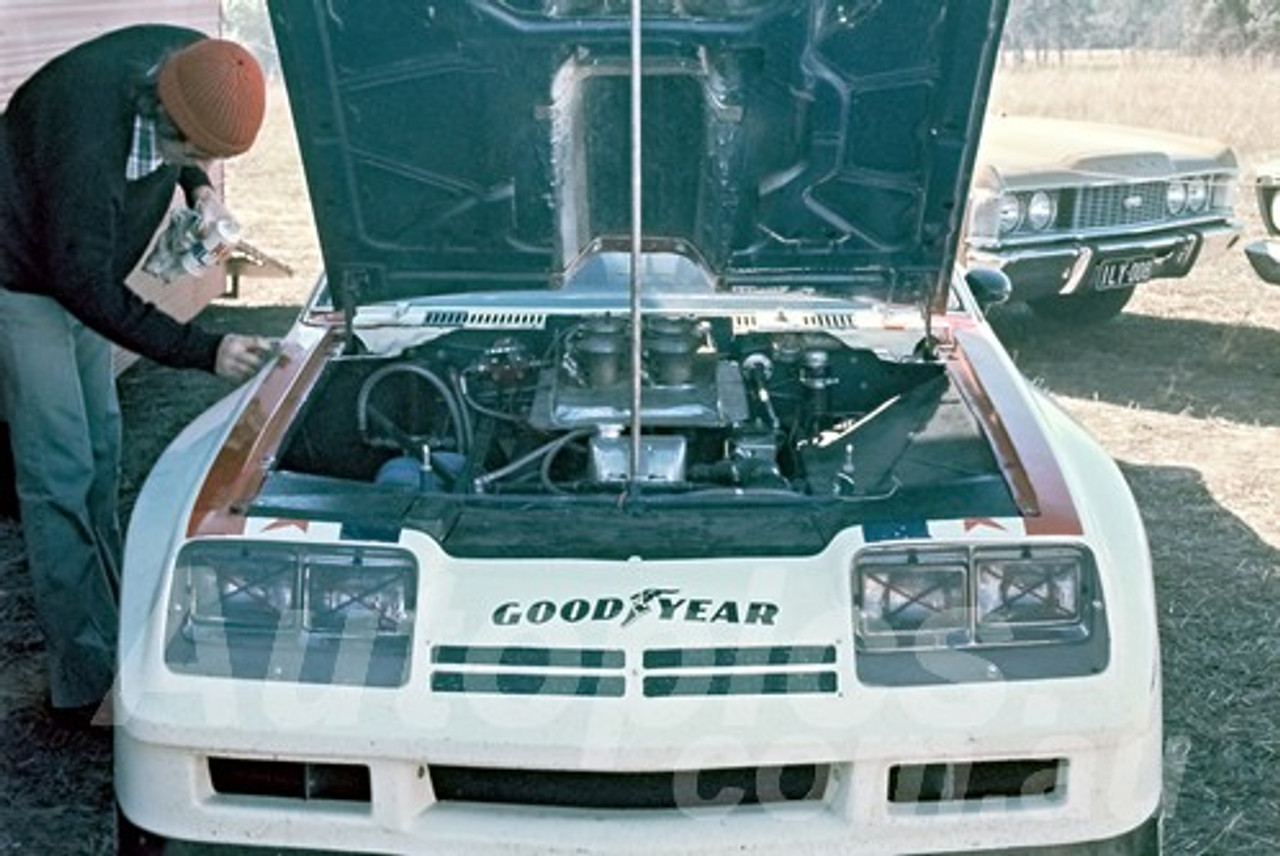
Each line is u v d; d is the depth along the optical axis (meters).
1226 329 8.17
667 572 2.64
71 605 3.65
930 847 2.55
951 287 3.85
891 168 3.41
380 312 3.79
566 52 3.25
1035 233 7.15
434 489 3.26
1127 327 8.21
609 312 3.76
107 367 3.79
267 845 2.57
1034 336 7.99
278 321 8.02
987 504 2.78
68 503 3.59
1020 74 16.94
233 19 11.64
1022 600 2.63
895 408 3.53
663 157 3.53
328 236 3.54
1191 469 5.79
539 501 2.92
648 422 3.32
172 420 6.25
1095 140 7.61
